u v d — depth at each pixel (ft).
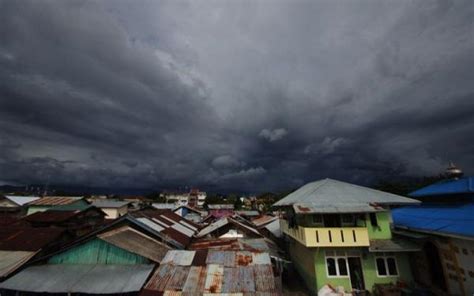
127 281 41.39
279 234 90.33
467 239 38.65
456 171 64.54
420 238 50.08
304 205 54.19
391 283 51.42
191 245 67.72
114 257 47.73
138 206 197.47
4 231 61.05
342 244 51.39
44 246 54.19
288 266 74.74
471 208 49.96
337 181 69.31
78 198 136.56
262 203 338.34
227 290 37.60
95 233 55.21
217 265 44.09
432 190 63.52
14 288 39.88
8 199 141.79
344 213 55.98
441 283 48.08
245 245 65.57
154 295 36.78
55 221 89.71
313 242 51.93
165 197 371.35
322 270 53.57
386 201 55.47
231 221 85.61
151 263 47.44
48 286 40.06
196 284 39.01
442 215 52.90
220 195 452.35
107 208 158.92
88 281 41.34
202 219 178.70
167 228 71.41
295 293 57.26
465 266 42.19
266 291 37.55
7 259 48.29
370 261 53.88
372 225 57.11
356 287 53.21
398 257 53.93
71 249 48.34
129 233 56.54
